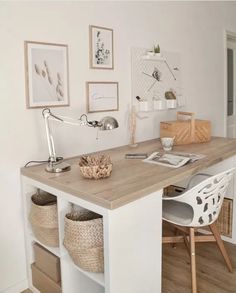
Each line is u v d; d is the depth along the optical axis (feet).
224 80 12.38
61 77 6.80
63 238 5.62
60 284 5.94
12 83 6.02
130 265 4.93
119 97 8.16
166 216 6.35
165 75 9.50
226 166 7.94
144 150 7.75
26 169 6.19
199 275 6.93
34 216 5.94
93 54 7.37
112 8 7.72
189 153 7.26
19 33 6.03
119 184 5.10
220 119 12.40
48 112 5.99
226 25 12.12
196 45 10.69
